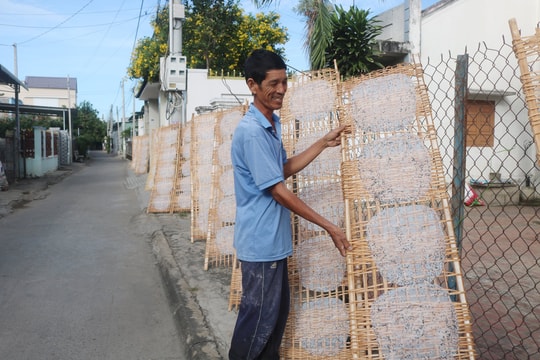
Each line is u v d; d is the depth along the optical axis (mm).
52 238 6777
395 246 2318
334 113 2781
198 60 16234
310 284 2662
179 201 8578
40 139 16906
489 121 9445
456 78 2613
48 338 3416
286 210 2307
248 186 2240
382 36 10406
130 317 3844
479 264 4980
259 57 2148
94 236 6949
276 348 2398
